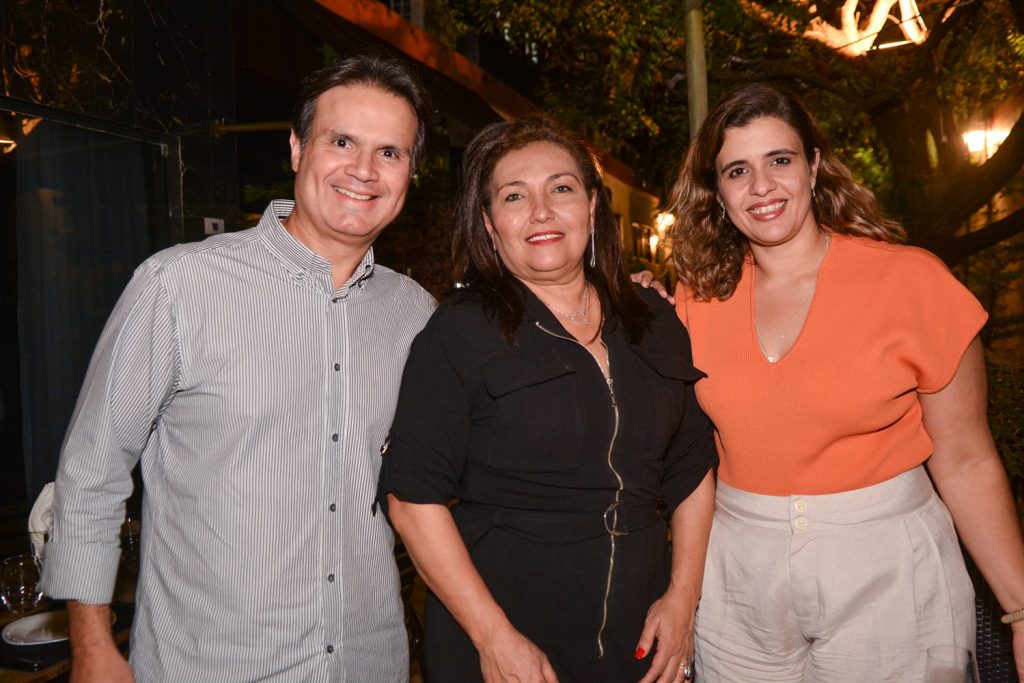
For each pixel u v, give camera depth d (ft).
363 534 5.58
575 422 5.61
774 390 6.10
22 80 11.94
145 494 5.47
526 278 5.99
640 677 5.76
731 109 6.26
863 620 5.96
